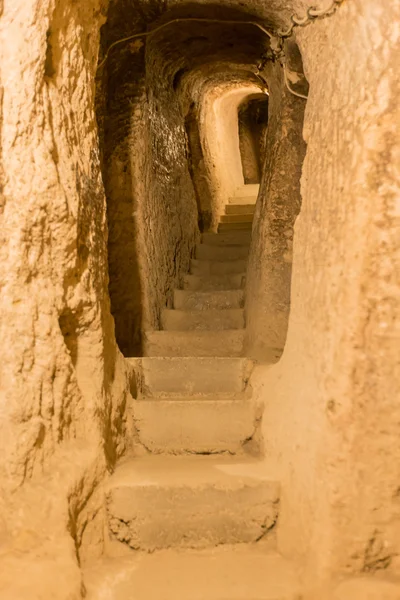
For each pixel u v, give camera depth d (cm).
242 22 347
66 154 209
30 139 193
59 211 199
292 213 335
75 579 173
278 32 310
